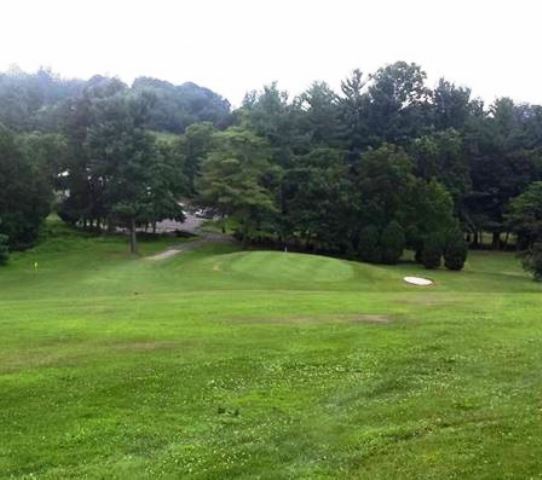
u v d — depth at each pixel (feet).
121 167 235.20
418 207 232.53
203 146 286.66
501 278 192.44
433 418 37.91
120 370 47.98
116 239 242.58
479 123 306.76
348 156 297.94
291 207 242.99
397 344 57.31
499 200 286.05
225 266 163.73
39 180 216.13
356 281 154.71
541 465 30.48
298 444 34.86
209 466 32.22
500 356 52.75
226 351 54.13
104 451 34.30
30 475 31.45
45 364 49.55
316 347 55.98
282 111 287.07
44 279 156.66
